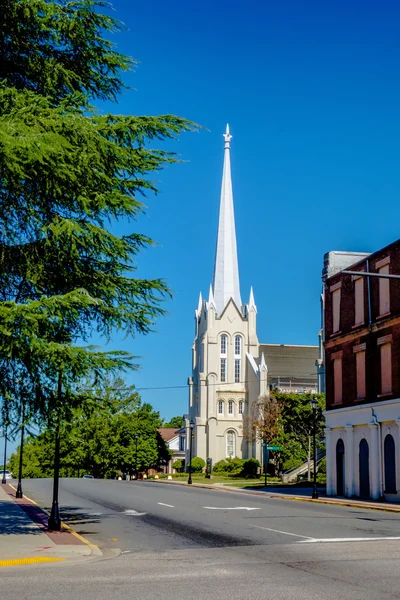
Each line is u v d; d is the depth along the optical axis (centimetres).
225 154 10881
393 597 949
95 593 982
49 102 1513
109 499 3238
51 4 1569
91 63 1719
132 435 8225
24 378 1473
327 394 4109
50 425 1504
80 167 1446
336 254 4741
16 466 10288
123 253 1603
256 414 8256
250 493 4412
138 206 1550
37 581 1088
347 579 1093
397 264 3447
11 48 1623
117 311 1622
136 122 1535
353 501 3381
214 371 9869
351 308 3881
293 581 1074
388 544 1548
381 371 3547
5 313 1279
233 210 10788
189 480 5991
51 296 1451
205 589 1010
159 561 1303
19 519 2169
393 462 3403
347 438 3822
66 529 1845
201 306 10606
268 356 10244
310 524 2036
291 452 6662
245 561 1292
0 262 1516
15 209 1485
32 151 1284
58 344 1348
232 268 10475
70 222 1416
